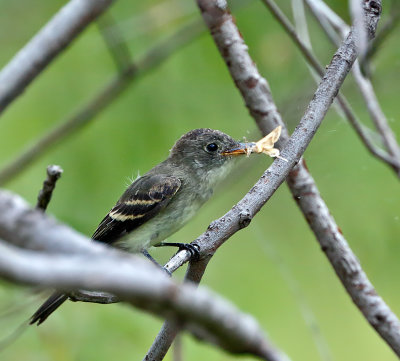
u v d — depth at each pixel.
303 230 12.36
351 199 12.06
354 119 9.51
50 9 12.34
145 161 11.33
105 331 9.63
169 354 10.06
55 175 5.06
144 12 12.00
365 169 12.21
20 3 12.32
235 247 12.19
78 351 9.38
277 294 11.80
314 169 12.34
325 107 7.13
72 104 11.47
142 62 10.90
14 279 2.98
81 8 5.94
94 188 10.97
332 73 7.13
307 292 12.09
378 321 8.58
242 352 3.47
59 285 3.06
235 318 3.38
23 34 12.23
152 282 3.26
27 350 9.16
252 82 8.87
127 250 10.13
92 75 11.70
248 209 7.16
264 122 8.98
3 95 5.85
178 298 3.28
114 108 11.56
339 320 12.09
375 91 12.58
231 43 8.81
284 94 12.29
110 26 10.46
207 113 11.93
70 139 11.17
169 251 11.94
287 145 7.14
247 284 11.84
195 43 12.09
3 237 3.51
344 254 8.71
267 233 12.31
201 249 7.26
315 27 12.62
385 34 9.71
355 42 7.16
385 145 9.77
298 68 12.40
